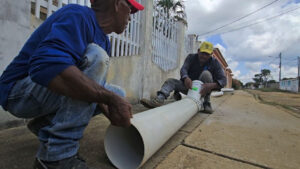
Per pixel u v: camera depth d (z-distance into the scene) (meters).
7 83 0.81
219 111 3.28
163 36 4.78
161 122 1.39
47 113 0.85
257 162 1.29
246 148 1.53
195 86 2.67
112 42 3.01
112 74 3.00
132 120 1.14
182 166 1.16
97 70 0.86
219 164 1.22
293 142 1.74
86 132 1.67
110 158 1.12
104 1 0.91
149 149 1.11
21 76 0.81
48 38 0.67
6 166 1.02
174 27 5.53
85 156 1.21
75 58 0.73
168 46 5.12
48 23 0.79
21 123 1.74
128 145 1.27
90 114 0.91
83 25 0.78
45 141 0.81
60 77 0.63
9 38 1.58
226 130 2.03
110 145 1.18
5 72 0.83
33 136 1.48
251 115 3.05
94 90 0.69
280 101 7.34
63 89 0.65
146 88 3.88
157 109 1.64
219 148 1.49
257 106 4.39
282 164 1.28
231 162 1.26
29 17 1.74
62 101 0.80
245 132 1.99
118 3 0.91
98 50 0.86
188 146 1.50
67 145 0.83
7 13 1.56
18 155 1.15
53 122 0.81
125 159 1.15
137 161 1.14
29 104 0.80
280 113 3.47
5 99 0.81
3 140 1.37
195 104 2.50
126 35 3.31
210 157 1.32
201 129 2.01
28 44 0.82
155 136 1.21
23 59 0.81
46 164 0.80
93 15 0.87
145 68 3.79
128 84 3.36
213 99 5.45
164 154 1.33
